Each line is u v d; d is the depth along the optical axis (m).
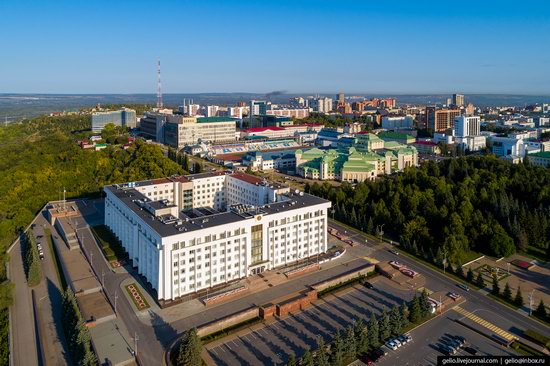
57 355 160.62
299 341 171.50
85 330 158.12
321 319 188.00
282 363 157.75
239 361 158.88
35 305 195.88
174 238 192.25
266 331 178.50
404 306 182.88
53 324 181.25
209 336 173.88
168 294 194.75
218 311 190.12
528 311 195.38
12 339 171.25
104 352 160.88
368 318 188.62
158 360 157.88
